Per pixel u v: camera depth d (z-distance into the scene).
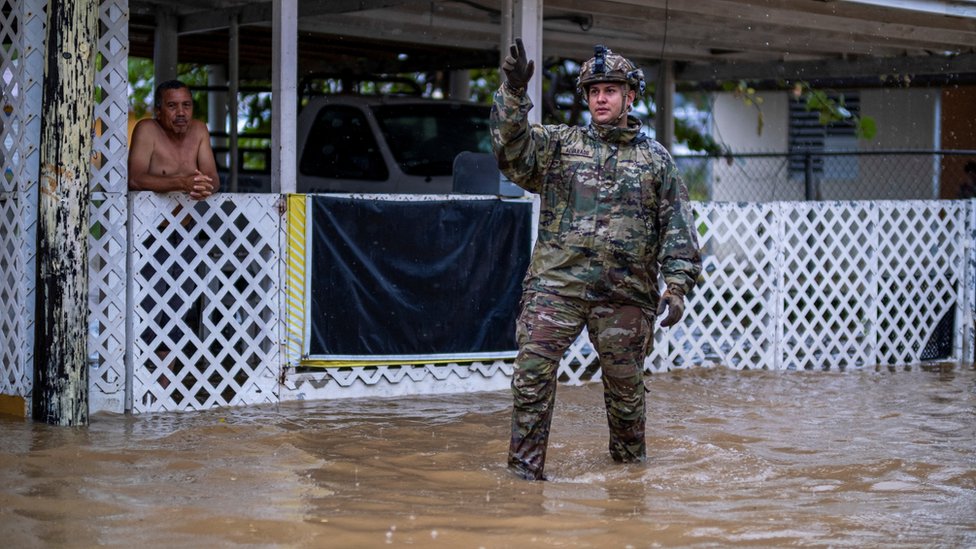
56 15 6.56
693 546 4.25
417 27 11.76
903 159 17.27
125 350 7.24
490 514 4.66
